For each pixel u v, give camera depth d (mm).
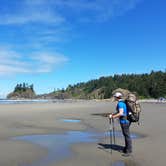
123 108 12648
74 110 46938
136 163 11203
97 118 31859
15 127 23156
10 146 14875
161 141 16203
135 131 20469
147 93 184375
